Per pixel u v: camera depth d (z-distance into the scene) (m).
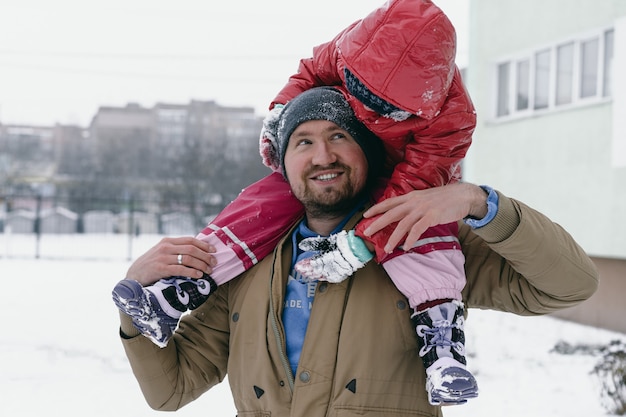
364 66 1.68
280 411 1.81
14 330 9.09
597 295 9.27
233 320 1.94
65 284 14.49
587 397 6.31
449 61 1.68
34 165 46.47
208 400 6.06
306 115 1.88
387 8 1.68
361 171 1.90
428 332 1.77
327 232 1.99
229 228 1.99
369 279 1.83
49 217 33.22
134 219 33.56
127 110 51.22
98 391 6.44
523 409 5.99
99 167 46.78
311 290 1.88
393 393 1.77
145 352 1.94
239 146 46.84
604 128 8.62
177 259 1.92
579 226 9.01
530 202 9.85
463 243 2.00
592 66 8.95
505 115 10.53
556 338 8.77
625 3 8.34
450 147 1.81
